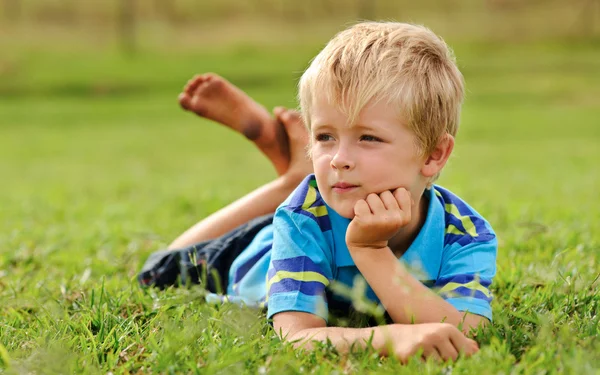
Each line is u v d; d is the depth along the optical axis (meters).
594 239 4.50
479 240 2.92
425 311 2.63
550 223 5.11
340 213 2.68
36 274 4.12
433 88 2.68
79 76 40.41
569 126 25.09
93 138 23.20
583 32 54.94
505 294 3.34
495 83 38.34
